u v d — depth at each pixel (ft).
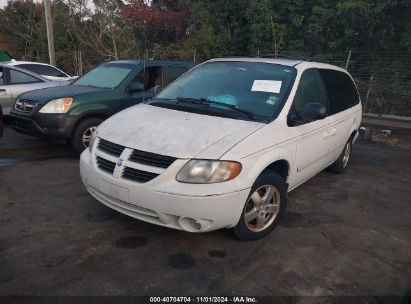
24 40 86.02
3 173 16.81
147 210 10.22
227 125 11.14
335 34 45.62
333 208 14.84
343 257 11.16
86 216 12.78
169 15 65.36
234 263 10.44
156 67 22.12
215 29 60.23
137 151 10.41
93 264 10.05
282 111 12.21
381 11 38.11
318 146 14.32
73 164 18.49
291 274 10.12
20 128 19.76
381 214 14.64
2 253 10.36
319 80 15.11
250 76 13.67
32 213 12.85
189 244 11.28
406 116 34.19
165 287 9.27
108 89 20.01
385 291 9.69
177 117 11.75
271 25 48.62
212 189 9.77
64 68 67.72
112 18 58.08
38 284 9.14
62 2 69.77
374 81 36.09
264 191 11.65
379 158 23.66
